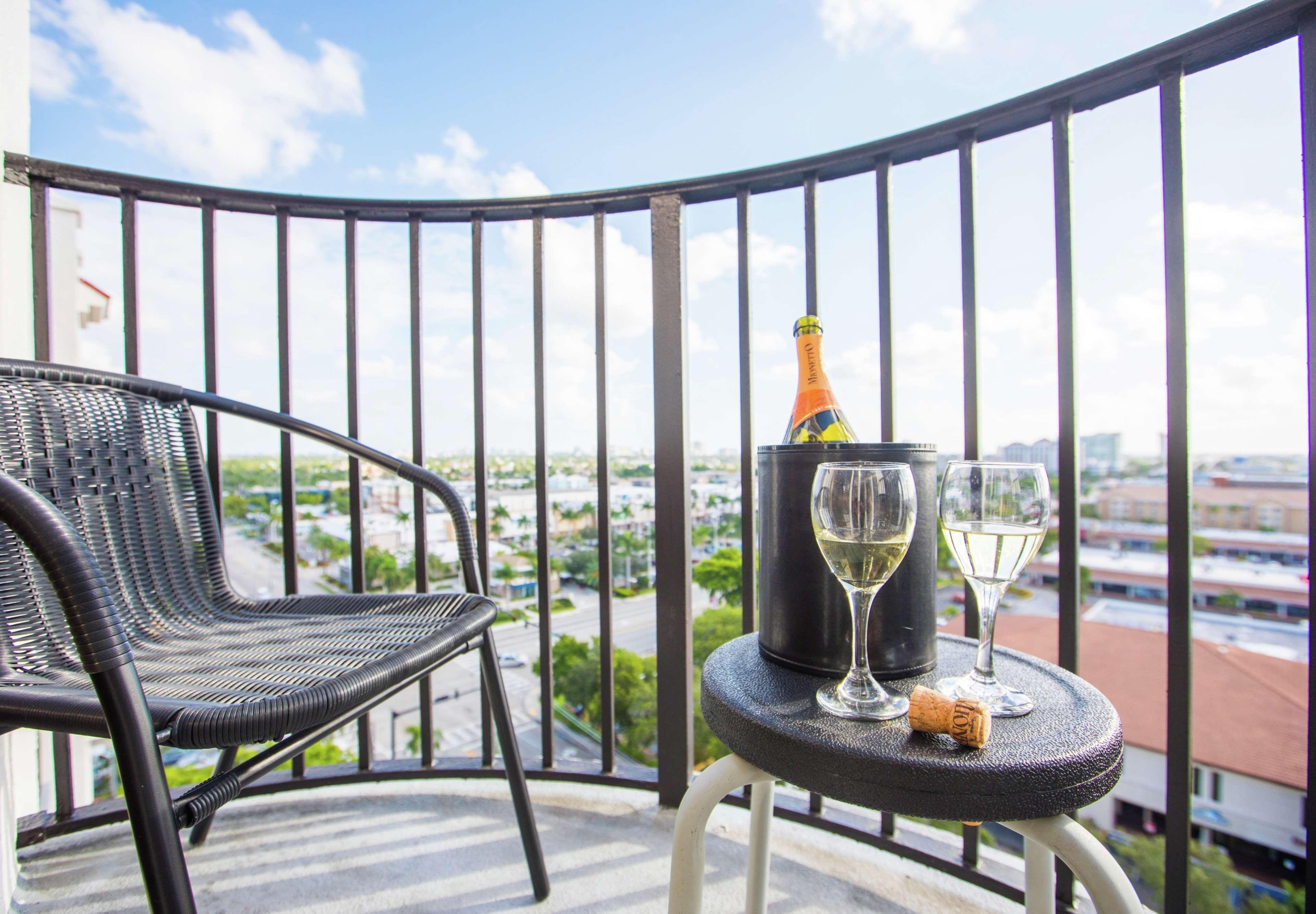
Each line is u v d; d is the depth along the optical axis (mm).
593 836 1041
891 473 475
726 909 867
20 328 1031
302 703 536
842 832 1025
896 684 558
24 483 765
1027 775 391
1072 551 824
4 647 648
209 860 976
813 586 569
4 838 861
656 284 1117
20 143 1037
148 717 436
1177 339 741
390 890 908
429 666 699
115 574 839
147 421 933
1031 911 547
